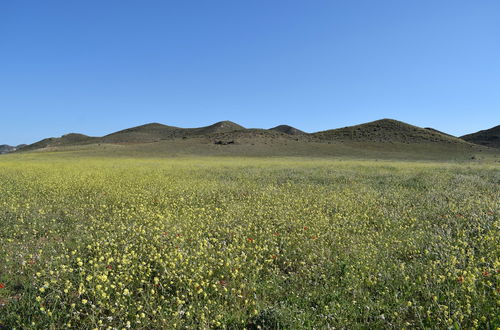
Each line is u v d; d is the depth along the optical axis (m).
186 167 30.92
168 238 8.02
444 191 14.87
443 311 4.83
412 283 5.82
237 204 12.20
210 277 6.16
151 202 12.76
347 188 15.98
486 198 12.54
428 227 9.23
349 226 9.38
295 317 4.82
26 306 5.14
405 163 41.84
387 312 5.10
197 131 171.00
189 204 12.59
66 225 9.34
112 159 50.88
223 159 53.19
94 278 5.78
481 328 4.58
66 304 5.18
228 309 5.30
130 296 5.41
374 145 78.62
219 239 8.41
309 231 8.87
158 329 4.76
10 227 8.80
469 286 5.22
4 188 14.32
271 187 16.09
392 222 9.83
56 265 6.36
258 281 6.22
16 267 6.44
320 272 6.49
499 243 7.43
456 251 6.99
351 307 5.16
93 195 13.65
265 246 7.31
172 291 5.80
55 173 21.84
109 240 7.64
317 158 58.50
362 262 6.67
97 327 4.45
